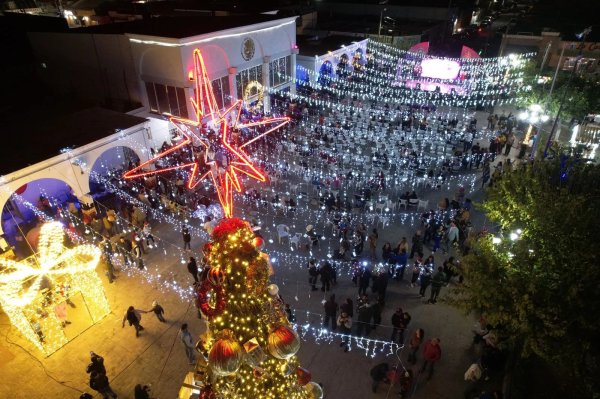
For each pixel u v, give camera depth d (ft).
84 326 46.34
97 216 66.33
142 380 40.32
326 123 97.30
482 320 41.16
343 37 131.95
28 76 101.14
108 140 66.18
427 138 88.94
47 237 54.80
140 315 44.55
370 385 39.45
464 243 54.34
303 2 148.25
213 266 16.37
